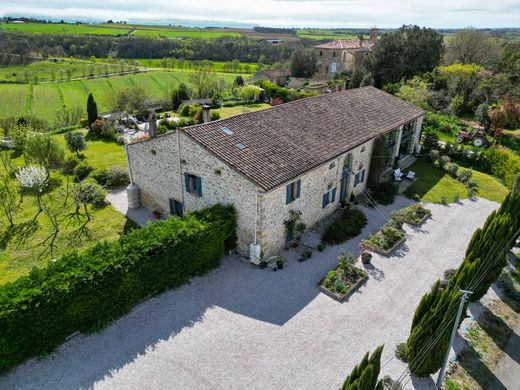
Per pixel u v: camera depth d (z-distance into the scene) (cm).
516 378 1546
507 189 3316
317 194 2461
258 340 1636
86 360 1520
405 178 3375
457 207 2925
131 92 6234
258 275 2050
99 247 1766
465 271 1488
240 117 2438
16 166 3647
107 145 4356
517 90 5672
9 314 1379
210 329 1688
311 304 1853
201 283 1975
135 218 2669
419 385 1473
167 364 1513
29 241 2378
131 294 1750
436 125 5094
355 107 3231
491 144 4556
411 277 2080
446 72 6303
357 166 2838
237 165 2023
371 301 1889
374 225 2609
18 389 1394
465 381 1514
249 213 2059
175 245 1839
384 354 1590
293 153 2284
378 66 6831
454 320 1358
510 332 1777
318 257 2228
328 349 1602
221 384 1438
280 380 1459
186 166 2289
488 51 7444
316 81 8019
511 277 2122
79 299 1568
